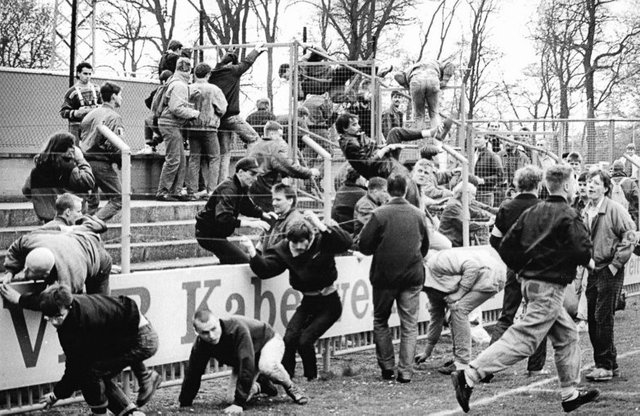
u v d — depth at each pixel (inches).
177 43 640.4
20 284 348.8
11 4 1327.5
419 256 438.0
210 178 597.6
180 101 575.2
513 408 378.9
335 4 1508.4
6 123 713.6
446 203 583.5
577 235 361.7
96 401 340.8
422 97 679.1
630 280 749.9
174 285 400.5
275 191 445.1
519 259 368.5
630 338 554.9
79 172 409.1
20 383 349.4
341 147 514.3
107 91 497.0
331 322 430.3
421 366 472.7
